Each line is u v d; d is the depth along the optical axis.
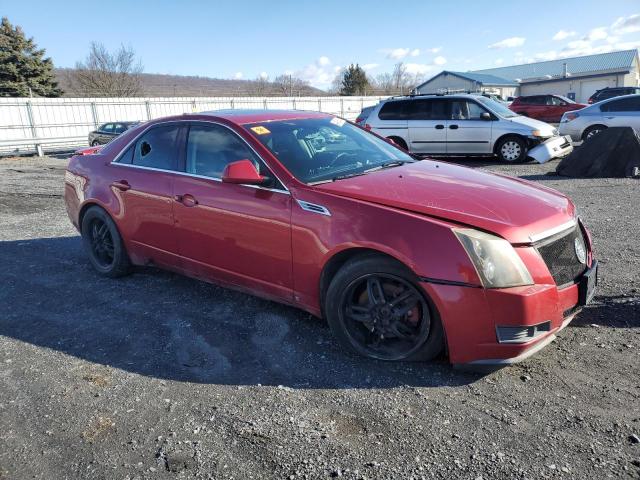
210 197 4.00
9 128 25.28
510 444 2.53
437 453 2.49
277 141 3.96
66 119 27.27
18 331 4.06
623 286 4.39
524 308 2.84
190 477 2.42
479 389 2.99
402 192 3.36
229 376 3.27
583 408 2.76
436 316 3.05
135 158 4.80
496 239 2.90
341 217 3.28
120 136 5.16
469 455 2.46
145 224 4.60
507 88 54.47
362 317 3.33
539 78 54.50
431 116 13.52
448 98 13.42
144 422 2.84
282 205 3.57
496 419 2.71
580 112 14.16
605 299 4.13
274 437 2.67
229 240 3.92
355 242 3.19
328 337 3.71
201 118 4.34
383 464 2.44
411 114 13.73
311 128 4.36
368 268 3.18
